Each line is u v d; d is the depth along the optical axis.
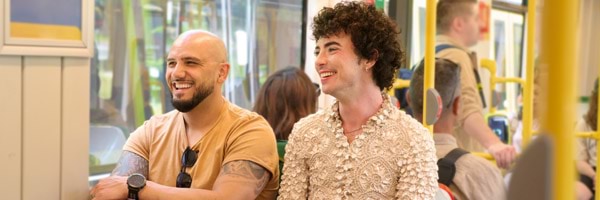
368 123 1.52
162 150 1.85
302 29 3.12
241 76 2.91
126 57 2.47
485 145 2.60
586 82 2.63
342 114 1.57
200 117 1.80
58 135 1.56
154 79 2.58
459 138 2.61
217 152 1.76
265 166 1.75
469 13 2.70
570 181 0.47
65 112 1.57
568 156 0.47
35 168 1.52
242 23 2.88
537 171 0.47
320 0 3.04
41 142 1.53
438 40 2.63
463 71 2.64
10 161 1.46
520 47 3.04
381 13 1.55
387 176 1.49
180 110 1.78
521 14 3.03
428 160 1.49
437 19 2.65
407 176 1.47
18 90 1.46
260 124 1.82
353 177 1.50
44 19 1.47
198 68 1.76
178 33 2.63
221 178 1.71
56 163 1.57
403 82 2.85
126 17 2.45
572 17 0.46
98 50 2.37
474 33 2.73
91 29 1.58
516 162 0.49
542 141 0.47
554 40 0.46
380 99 1.57
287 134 2.13
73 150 1.60
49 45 1.49
